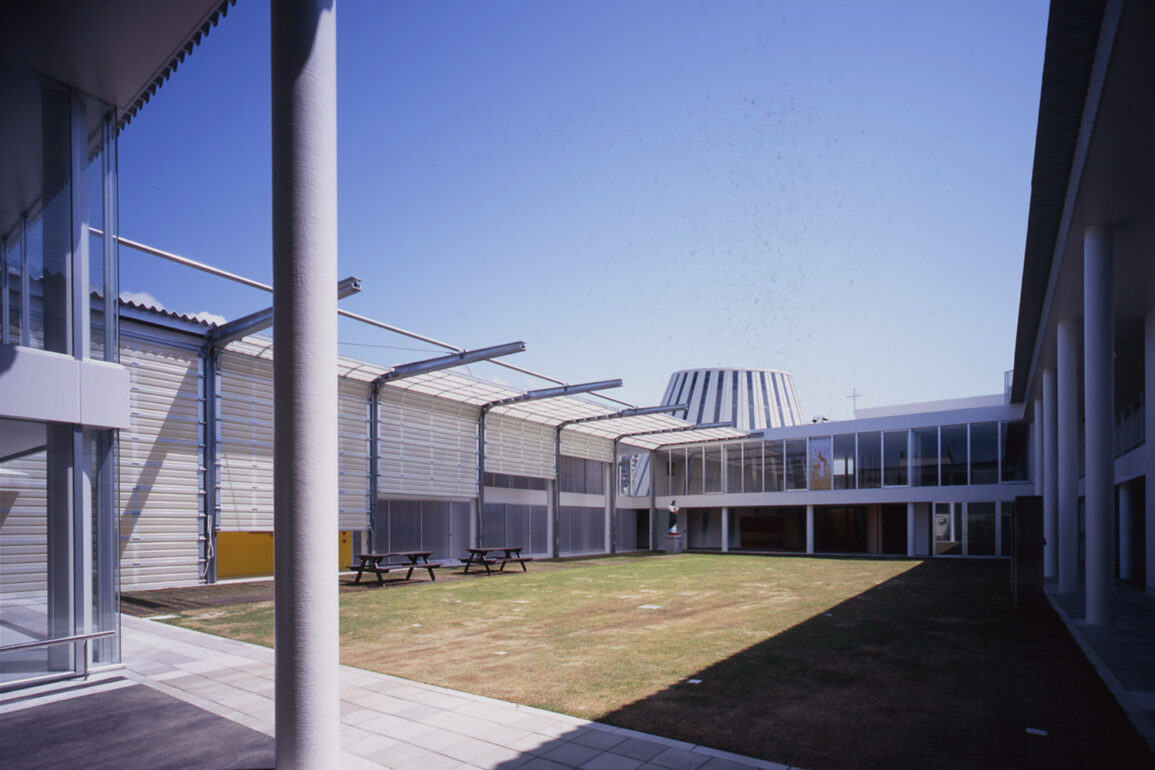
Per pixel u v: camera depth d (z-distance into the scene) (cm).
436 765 499
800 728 582
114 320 813
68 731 573
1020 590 1220
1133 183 946
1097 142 837
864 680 743
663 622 1133
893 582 1797
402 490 2309
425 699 667
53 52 732
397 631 1049
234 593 1508
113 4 665
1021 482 2784
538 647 924
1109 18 654
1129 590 1681
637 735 562
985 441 2873
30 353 719
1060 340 1575
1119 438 1945
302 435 462
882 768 496
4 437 723
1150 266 1259
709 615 1212
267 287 1505
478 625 1105
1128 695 679
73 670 741
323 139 480
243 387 1859
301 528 460
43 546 741
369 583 1772
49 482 747
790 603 1373
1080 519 2450
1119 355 1934
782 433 3356
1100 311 1094
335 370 484
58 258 775
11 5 659
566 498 3198
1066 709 639
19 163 766
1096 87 747
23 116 763
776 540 3750
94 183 811
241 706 642
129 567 1580
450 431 2527
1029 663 825
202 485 1748
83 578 758
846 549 3547
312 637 459
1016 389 2459
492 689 706
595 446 3422
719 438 3491
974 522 2872
